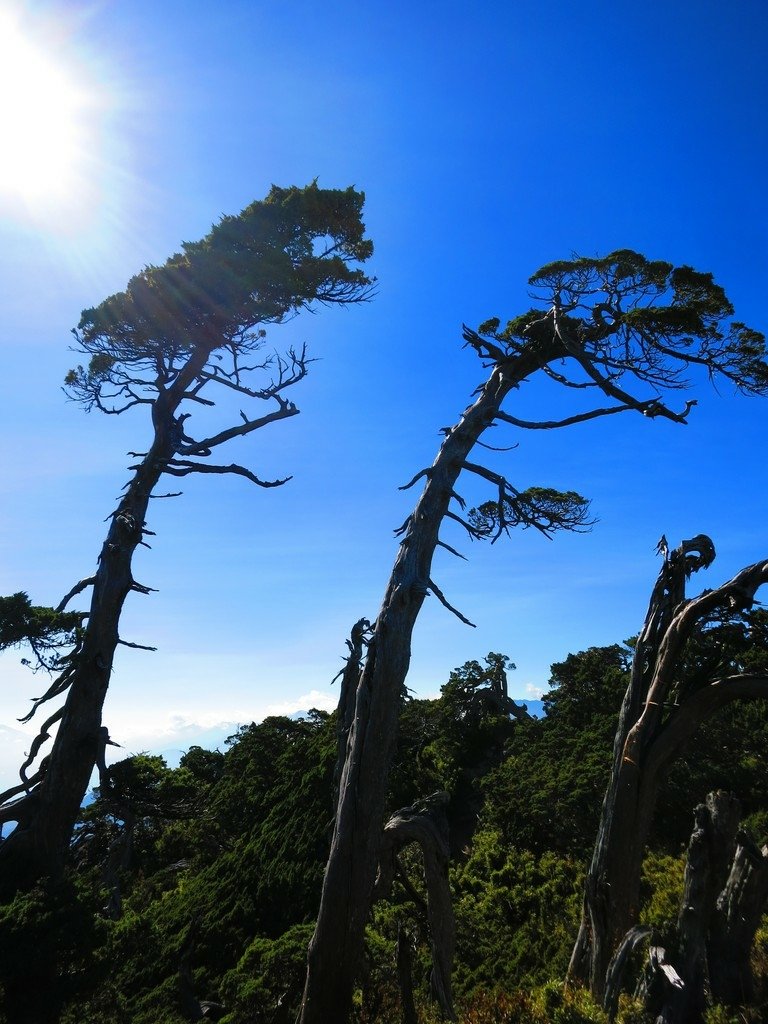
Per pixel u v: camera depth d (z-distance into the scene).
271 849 42.38
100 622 19.06
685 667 18.12
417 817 15.84
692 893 10.45
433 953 14.91
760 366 16.20
